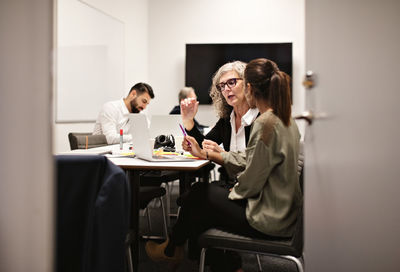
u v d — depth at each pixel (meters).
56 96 3.09
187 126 2.17
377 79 0.83
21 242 0.85
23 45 0.84
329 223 0.97
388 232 0.83
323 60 0.99
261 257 2.18
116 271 1.12
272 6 4.84
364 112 0.85
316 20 1.03
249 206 1.23
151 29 5.08
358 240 0.88
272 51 4.77
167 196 2.82
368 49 0.84
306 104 1.11
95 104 3.73
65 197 1.07
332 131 0.96
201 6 4.98
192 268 1.97
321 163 1.00
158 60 5.08
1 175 0.86
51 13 0.82
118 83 4.23
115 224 1.11
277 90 1.24
